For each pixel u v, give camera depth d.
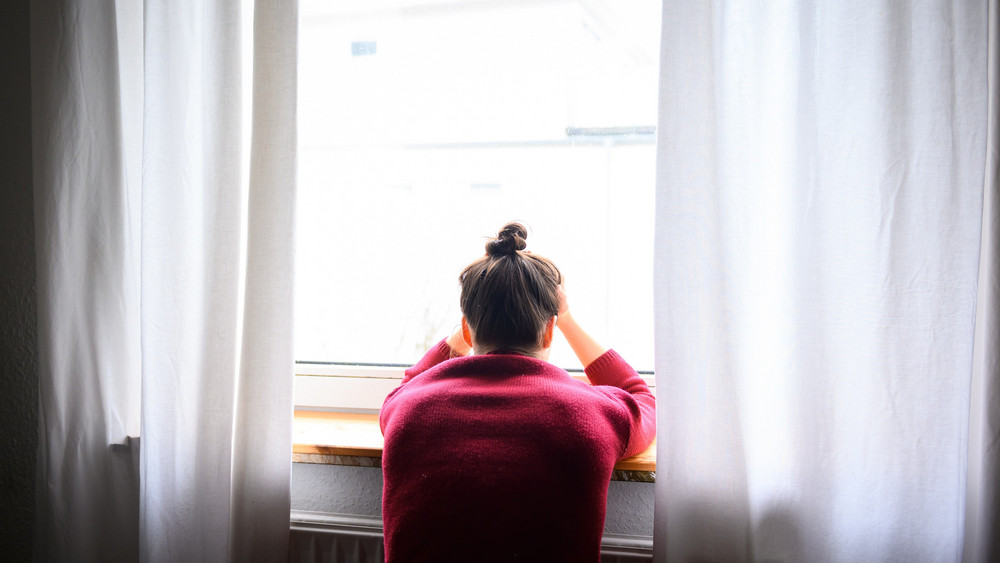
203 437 0.98
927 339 0.81
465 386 0.81
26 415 1.19
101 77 1.04
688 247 0.87
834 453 0.84
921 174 0.80
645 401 0.95
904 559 0.83
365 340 1.28
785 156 0.87
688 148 0.86
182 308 1.00
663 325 0.88
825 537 0.85
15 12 1.17
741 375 0.88
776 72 0.87
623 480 0.98
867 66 0.82
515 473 0.73
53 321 1.04
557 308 0.92
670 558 0.88
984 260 0.82
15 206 1.18
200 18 1.01
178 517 1.00
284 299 0.97
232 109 0.97
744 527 0.88
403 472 0.77
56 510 1.06
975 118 0.78
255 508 0.99
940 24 0.79
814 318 0.84
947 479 0.81
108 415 1.07
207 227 0.98
